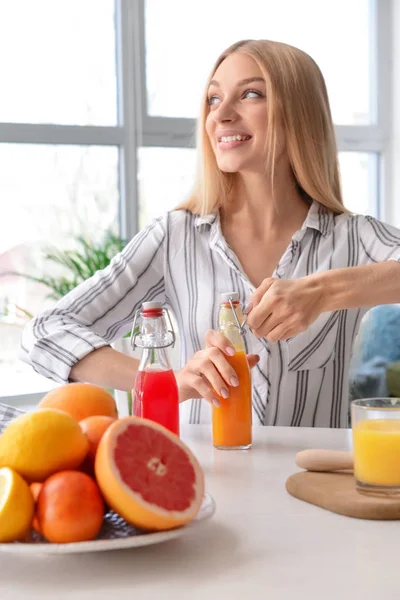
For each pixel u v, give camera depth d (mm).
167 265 1830
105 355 1549
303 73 1748
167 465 854
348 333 1798
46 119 3652
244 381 1333
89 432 890
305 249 1777
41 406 1081
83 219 3750
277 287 1416
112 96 3783
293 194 1841
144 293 1830
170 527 828
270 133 1711
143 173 3863
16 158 3598
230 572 807
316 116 1777
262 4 4086
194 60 3936
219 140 1736
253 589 765
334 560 837
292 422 1749
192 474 868
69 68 3678
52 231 3689
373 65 4434
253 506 1027
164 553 860
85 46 3705
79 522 802
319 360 1745
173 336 1241
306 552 860
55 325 1642
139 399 1226
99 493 828
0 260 3607
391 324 3006
